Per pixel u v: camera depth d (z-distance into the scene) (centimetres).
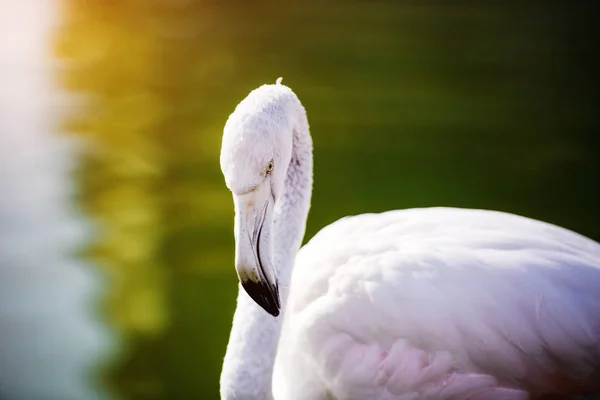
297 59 1536
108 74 1416
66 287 797
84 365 688
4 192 968
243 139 396
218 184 1037
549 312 455
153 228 915
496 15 1884
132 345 705
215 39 1655
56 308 762
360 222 523
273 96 423
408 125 1242
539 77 1448
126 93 1331
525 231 487
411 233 499
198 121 1235
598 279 461
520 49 1608
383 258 482
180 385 661
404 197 998
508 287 459
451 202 984
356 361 478
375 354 475
